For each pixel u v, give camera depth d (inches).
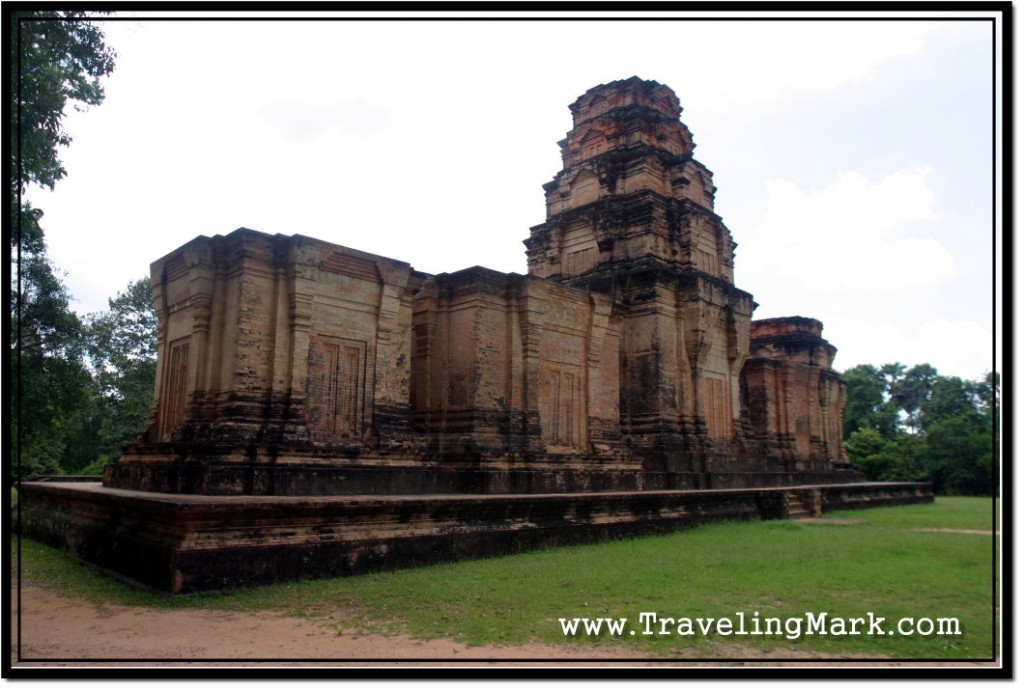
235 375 684.1
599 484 971.9
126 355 1838.1
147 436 787.4
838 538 817.5
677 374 1213.7
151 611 444.5
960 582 542.6
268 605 461.4
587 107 1400.1
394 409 794.2
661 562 632.4
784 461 1581.0
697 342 1218.6
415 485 778.8
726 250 1400.1
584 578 551.2
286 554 529.7
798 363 1750.7
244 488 639.1
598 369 1046.4
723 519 996.6
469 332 898.1
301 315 715.4
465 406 882.8
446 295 933.8
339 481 705.0
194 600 470.6
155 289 820.6
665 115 1364.4
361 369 773.3
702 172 1384.1
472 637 390.9
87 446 2178.9
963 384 2596.0
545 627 412.2
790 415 1633.9
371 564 576.7
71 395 1230.9
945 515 1214.9
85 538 622.5
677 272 1244.5
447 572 579.8
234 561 503.2
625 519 827.4
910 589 518.0
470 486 828.6
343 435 746.8
